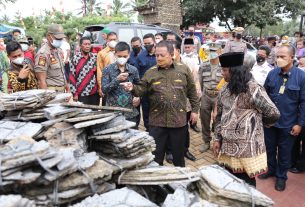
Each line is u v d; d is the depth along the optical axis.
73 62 4.61
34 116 2.02
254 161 2.36
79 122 1.89
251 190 1.68
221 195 1.61
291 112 3.43
